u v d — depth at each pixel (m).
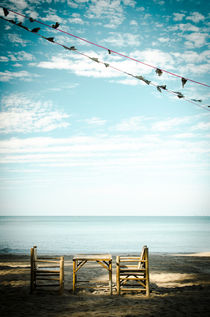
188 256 17.66
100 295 6.39
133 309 5.21
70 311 5.05
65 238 37.88
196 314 4.92
